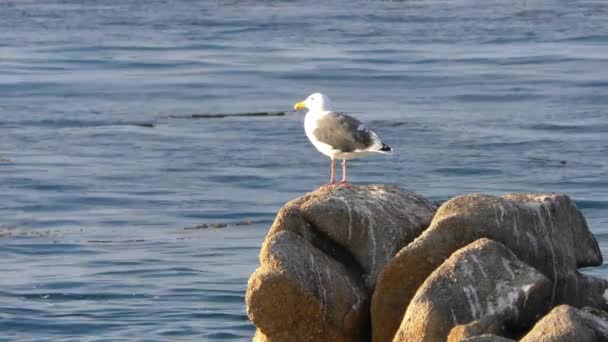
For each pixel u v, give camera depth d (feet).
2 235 68.08
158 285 57.52
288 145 90.27
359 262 39.68
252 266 61.36
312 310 37.65
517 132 93.15
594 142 89.66
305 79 116.37
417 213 41.06
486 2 169.78
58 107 103.96
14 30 143.54
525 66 121.90
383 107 103.60
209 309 53.36
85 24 149.28
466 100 106.42
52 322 51.42
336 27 147.33
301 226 39.81
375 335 37.96
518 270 36.37
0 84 112.27
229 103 106.22
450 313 35.22
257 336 39.55
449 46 134.00
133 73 119.55
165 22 151.53
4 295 55.57
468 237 38.11
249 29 145.89
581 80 114.11
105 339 49.06
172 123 98.27
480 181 79.77
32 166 83.92
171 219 72.23
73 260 62.80
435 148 88.12
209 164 84.89
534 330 32.35
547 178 80.12
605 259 59.93
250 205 75.15
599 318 33.68
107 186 79.46
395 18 155.02
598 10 160.66
